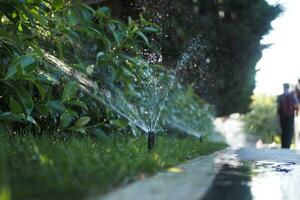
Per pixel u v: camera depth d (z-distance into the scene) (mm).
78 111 4973
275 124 33656
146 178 2439
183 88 8727
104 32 5406
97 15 5266
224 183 2553
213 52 9320
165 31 6082
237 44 10070
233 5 9570
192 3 7973
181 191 2148
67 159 2471
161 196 1987
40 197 1741
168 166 3047
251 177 2926
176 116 8875
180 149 4562
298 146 16656
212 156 4855
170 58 6078
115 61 5125
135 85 5617
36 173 2078
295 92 11539
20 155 2695
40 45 4750
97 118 5172
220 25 9391
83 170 2189
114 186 2066
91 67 4828
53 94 4711
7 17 4297
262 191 2402
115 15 7559
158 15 6141
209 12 8977
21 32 4391
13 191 1790
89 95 4945
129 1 7422
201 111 11352
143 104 5254
